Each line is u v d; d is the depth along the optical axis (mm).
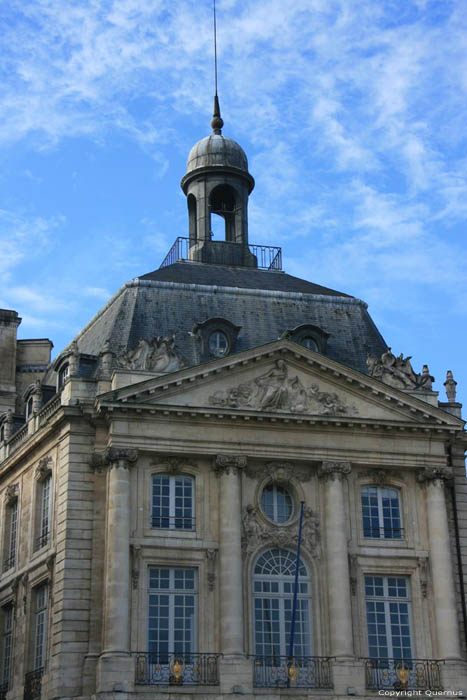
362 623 38594
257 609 38156
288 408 39656
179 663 36000
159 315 42438
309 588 38812
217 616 37250
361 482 40500
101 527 37531
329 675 37156
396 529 40438
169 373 38406
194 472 38812
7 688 40438
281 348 39969
